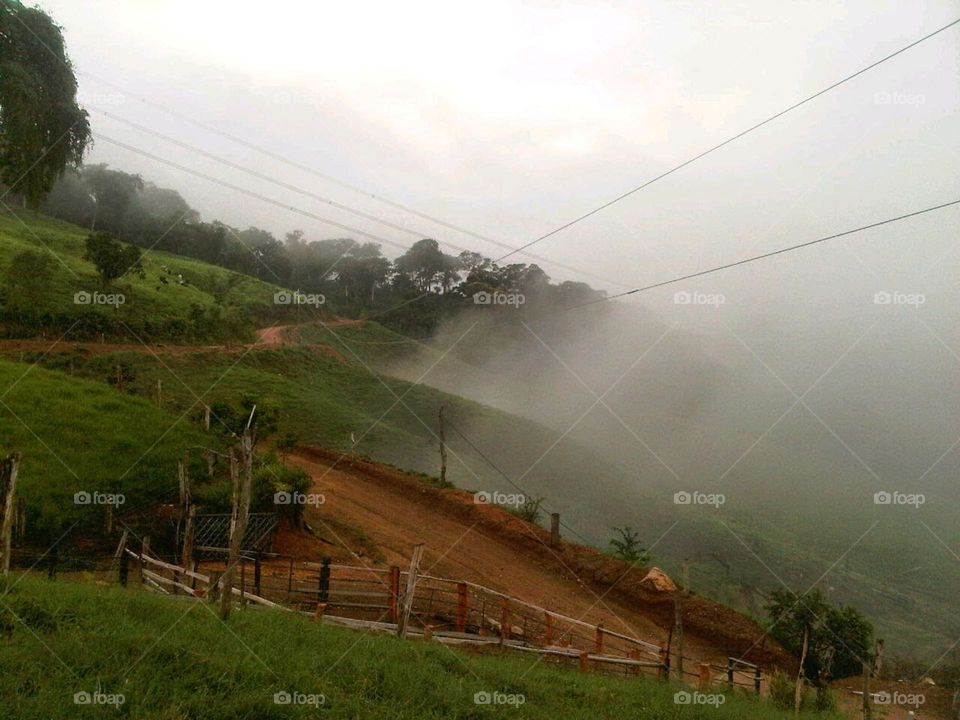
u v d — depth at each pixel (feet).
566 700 30.48
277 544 68.80
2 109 121.60
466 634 45.42
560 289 315.37
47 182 133.08
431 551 78.84
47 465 69.72
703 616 73.05
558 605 69.92
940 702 60.95
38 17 126.72
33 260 169.48
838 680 66.28
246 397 111.96
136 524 62.54
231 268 326.44
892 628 95.50
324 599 49.42
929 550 149.28
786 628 68.59
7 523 33.01
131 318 175.52
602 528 119.96
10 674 19.56
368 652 30.25
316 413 153.28
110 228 325.42
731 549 121.70
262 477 74.59
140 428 87.92
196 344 186.50
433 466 133.18
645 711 31.19
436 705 25.04
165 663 22.68
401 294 347.97
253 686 22.50
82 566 52.19
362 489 103.24
